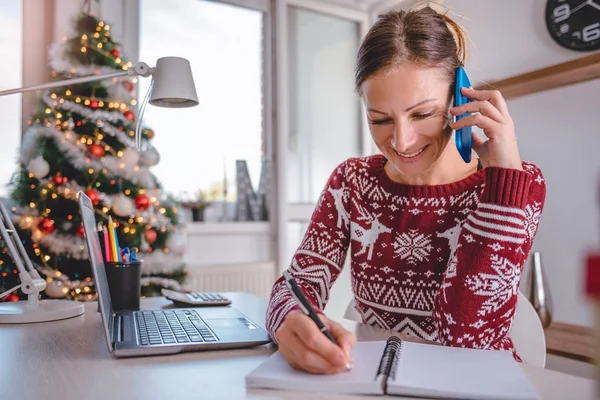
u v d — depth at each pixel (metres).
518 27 2.09
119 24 2.73
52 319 0.99
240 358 0.70
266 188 3.21
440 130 0.85
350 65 3.54
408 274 1.00
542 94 1.99
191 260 2.88
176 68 1.14
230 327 0.85
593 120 1.82
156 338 0.77
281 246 3.11
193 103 1.22
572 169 1.90
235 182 3.12
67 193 2.01
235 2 3.10
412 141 0.83
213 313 1.00
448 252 0.98
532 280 1.64
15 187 2.09
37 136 2.07
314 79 3.37
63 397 0.54
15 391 0.56
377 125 0.86
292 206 3.19
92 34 2.19
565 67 1.82
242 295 1.33
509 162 0.83
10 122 2.46
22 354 0.73
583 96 1.85
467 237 0.82
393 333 0.86
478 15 2.26
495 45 2.19
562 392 0.54
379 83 0.81
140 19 2.83
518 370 0.59
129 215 2.14
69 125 2.08
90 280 2.03
